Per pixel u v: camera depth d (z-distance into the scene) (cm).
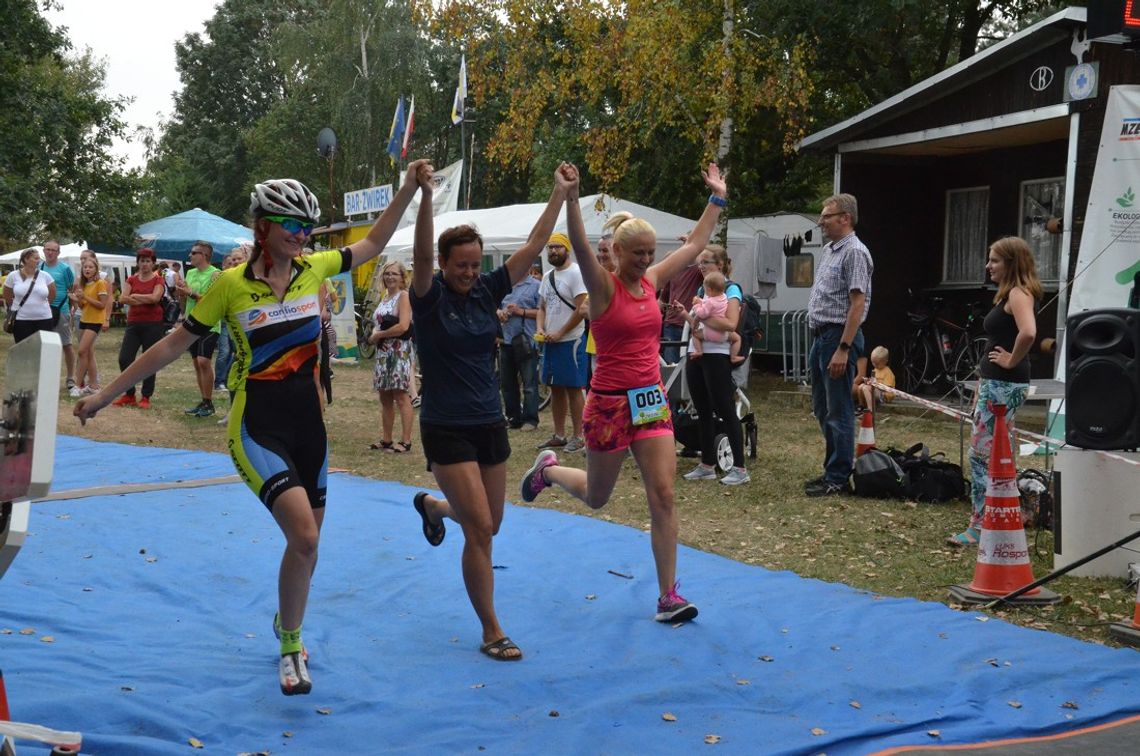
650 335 508
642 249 495
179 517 738
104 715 382
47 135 2811
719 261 905
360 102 4406
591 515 783
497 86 2112
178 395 1559
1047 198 1530
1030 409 1375
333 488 862
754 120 2152
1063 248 1191
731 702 421
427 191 434
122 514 744
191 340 401
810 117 2097
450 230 445
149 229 2958
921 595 583
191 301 1247
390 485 878
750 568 625
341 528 718
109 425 1222
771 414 1413
